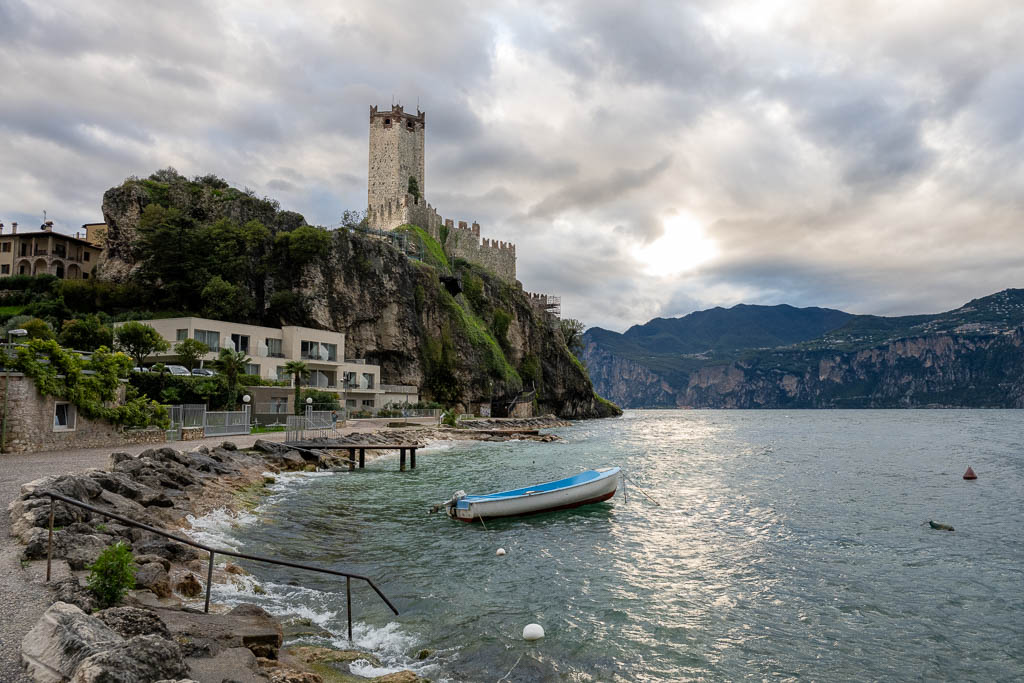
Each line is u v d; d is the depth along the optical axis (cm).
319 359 9306
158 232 9438
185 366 6906
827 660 1417
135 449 3691
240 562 1914
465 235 17438
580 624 1587
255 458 4203
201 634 1116
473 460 5578
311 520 2675
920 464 5516
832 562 2197
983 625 1630
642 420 18325
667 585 1922
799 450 7100
